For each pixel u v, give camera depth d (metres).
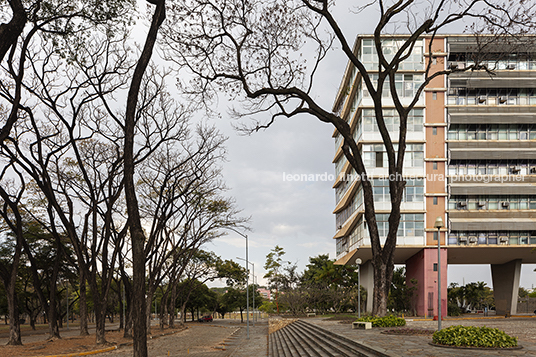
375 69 43.34
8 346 27.30
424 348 13.68
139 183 37.72
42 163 25.86
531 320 34.12
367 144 43.53
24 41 16.67
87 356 24.48
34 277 32.47
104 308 29.11
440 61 40.66
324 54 21.30
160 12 12.84
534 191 42.94
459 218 43.09
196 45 18.70
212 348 30.77
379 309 22.08
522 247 42.81
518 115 43.50
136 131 26.75
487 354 11.98
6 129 15.91
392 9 20.58
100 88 23.05
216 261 65.94
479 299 73.94
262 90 20.70
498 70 43.62
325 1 20.23
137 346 11.51
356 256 47.94
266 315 107.06
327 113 21.84
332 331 21.86
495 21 20.80
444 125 43.59
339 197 57.50
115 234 36.03
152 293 39.72
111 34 18.83
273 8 19.23
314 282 61.00
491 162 43.97
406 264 51.94
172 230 40.53
